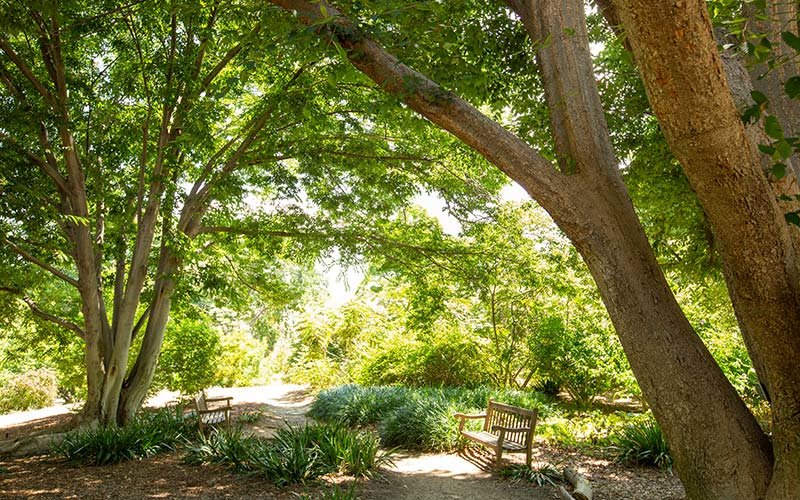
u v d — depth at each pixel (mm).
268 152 9719
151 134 10211
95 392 9648
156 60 8977
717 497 3088
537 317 13562
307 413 13125
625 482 6207
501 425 7895
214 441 7730
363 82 6215
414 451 8453
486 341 14320
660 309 3357
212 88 9477
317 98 9664
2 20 6855
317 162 9930
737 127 2490
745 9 3719
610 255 3461
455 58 5336
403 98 3975
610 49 8141
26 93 8938
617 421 8852
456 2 5691
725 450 3102
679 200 8141
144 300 10812
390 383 15320
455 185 10750
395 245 10945
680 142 2547
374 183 10594
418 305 12211
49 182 9516
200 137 8508
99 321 9875
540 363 12930
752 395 11023
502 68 7230
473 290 11273
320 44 4121
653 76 2420
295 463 6332
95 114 9352
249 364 21172
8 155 8102
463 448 8156
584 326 12688
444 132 10008
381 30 4633
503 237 11234
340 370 18672
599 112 3914
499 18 6820
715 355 10984
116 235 9875
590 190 3623
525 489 6203
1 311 10492
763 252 2721
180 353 12766
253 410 13281
